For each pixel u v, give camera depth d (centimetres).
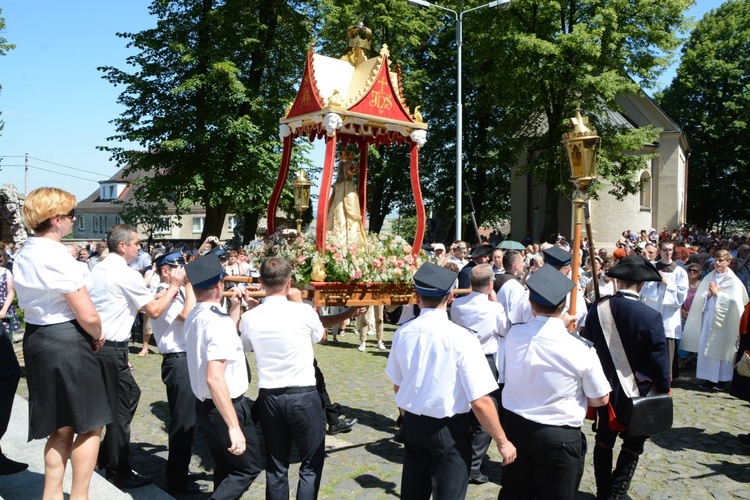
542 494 338
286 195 2186
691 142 3938
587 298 951
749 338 591
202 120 1995
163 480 488
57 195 344
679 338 859
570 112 2248
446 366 321
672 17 2261
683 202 3562
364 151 686
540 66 2208
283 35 2206
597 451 449
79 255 1253
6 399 434
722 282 812
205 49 1969
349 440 596
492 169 2969
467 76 2809
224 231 4716
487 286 511
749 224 4297
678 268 847
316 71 572
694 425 661
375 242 576
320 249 527
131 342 1170
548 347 330
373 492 471
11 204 1950
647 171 3164
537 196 3094
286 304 391
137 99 2047
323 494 468
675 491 483
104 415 349
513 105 2392
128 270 437
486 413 314
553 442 326
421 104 2739
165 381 474
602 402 334
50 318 337
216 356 353
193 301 478
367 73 576
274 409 375
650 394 420
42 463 466
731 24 3834
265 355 380
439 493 319
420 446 331
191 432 466
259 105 2083
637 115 3259
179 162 2045
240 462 379
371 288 536
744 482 503
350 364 962
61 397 335
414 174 599
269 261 392
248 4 2080
